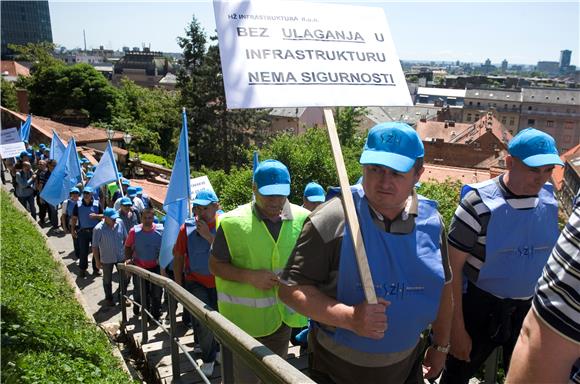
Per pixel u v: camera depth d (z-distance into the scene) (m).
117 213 8.26
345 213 1.93
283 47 2.22
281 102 2.15
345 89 2.28
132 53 130.75
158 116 55.97
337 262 1.96
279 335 3.64
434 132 66.88
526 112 107.94
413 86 149.38
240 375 3.22
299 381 1.61
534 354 1.29
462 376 2.99
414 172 1.96
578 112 103.31
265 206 3.48
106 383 4.00
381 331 1.80
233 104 2.08
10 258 6.62
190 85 42.84
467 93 114.00
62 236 12.84
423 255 2.01
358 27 2.41
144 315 5.82
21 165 14.11
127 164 25.47
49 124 36.94
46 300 5.65
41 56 61.97
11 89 47.09
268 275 3.37
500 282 2.78
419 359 2.28
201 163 43.66
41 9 123.19
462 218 2.73
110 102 54.78
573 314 1.22
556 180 42.00
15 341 3.98
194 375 4.62
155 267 7.03
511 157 2.69
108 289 8.37
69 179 11.98
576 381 1.32
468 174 39.94
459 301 2.76
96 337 5.27
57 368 3.84
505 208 2.67
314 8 2.31
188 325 6.47
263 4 2.23
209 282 5.18
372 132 1.99
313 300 1.94
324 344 2.16
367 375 2.06
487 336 2.89
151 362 5.11
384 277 1.95
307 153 24.94
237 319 3.54
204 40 43.22
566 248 1.25
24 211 12.38
